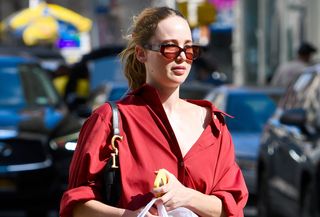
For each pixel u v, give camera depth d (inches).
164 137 202.5
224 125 210.4
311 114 477.1
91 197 199.3
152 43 206.1
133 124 202.8
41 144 496.7
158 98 204.4
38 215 515.2
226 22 1165.7
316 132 462.0
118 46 737.0
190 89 669.3
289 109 503.2
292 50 1067.9
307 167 449.7
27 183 494.3
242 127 594.2
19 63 585.9
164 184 195.6
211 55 1148.5
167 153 201.8
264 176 539.2
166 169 200.7
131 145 201.8
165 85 206.5
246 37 1148.5
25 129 499.8
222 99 613.6
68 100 721.0
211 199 201.0
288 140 491.5
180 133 205.6
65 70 800.3
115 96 639.8
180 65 205.5
